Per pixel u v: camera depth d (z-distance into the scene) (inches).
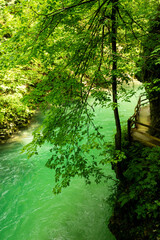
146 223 177.6
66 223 244.1
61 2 139.6
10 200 287.7
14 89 371.9
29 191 304.7
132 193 193.0
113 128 482.6
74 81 157.9
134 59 157.2
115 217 212.5
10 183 323.6
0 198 291.6
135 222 189.3
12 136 492.7
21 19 147.1
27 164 375.2
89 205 267.7
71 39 171.0
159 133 286.4
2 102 410.6
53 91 162.4
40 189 308.0
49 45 177.3
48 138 151.6
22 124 543.8
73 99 164.6
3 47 162.4
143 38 207.9
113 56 167.8
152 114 305.7
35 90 164.7
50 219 251.8
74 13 153.9
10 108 469.1
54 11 136.4
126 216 201.2
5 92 417.1
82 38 163.8
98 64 178.1
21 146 450.9
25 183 323.0
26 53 162.2
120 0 165.5
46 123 160.4
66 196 288.8
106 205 261.7
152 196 183.3
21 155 408.5
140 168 211.3
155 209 172.4
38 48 152.5
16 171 355.6
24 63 161.0
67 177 140.6
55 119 157.6
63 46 168.4
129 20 196.9
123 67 161.2
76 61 169.6
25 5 142.0
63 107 166.1
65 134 146.0
